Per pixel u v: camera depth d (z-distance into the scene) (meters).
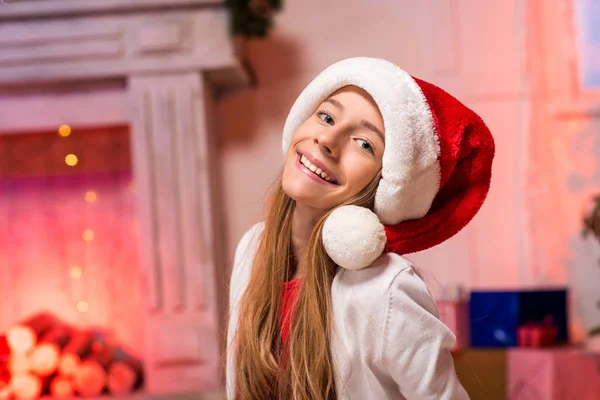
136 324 3.16
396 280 1.01
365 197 1.08
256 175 3.00
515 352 2.29
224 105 3.02
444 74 2.94
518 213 2.89
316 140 1.07
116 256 3.18
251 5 2.62
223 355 1.34
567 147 2.89
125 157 3.15
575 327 2.85
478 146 1.09
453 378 1.03
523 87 2.91
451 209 1.13
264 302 1.18
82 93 2.85
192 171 2.77
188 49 2.71
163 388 2.77
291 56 3.02
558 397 2.19
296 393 1.07
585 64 2.91
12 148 3.16
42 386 2.82
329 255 1.05
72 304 3.19
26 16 2.71
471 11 2.94
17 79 2.72
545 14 2.92
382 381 1.07
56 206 3.19
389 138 1.02
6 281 3.21
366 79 1.05
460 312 2.42
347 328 1.05
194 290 2.77
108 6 2.68
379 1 2.98
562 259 2.87
